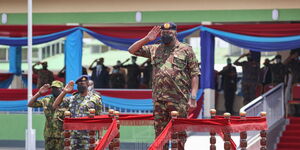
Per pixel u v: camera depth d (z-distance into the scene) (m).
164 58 10.97
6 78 30.61
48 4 28.05
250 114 22.69
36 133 27.12
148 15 27.61
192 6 27.28
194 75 10.97
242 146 11.16
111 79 29.89
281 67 27.83
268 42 24.83
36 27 26.27
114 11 27.80
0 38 26.31
